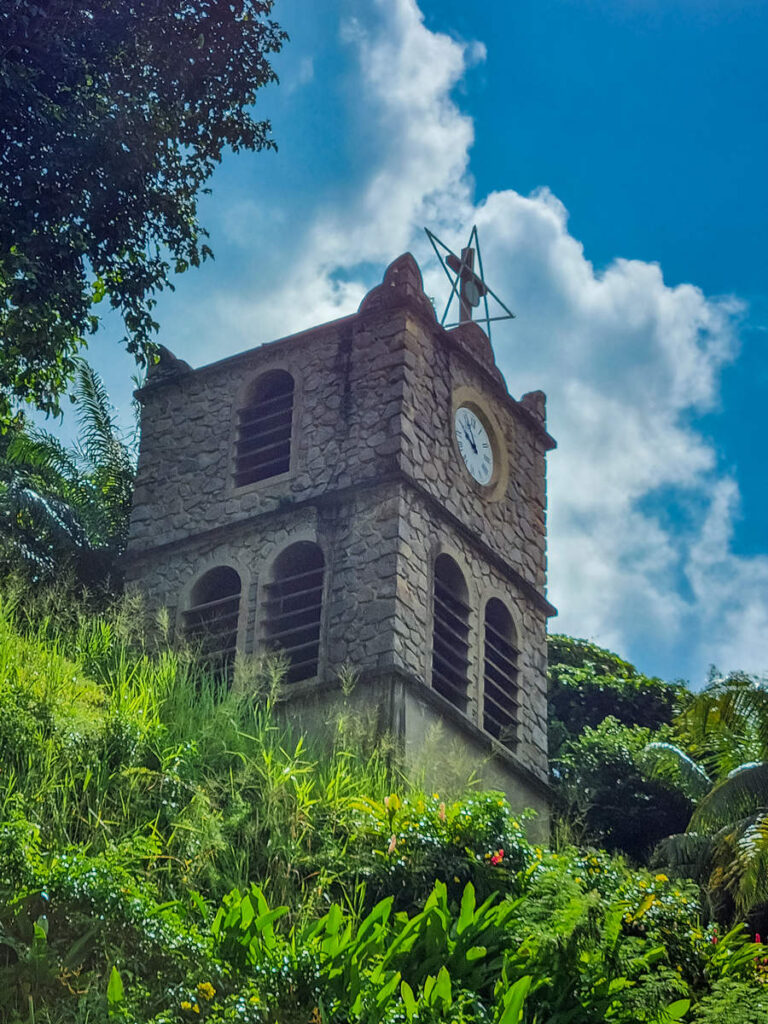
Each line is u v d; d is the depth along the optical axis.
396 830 16.27
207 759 17.33
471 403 25.61
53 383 18.28
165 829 15.41
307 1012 12.53
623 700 33.00
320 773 17.70
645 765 26.73
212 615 23.95
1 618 18.84
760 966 16.69
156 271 18.75
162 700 18.28
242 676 20.11
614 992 14.26
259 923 13.14
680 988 14.59
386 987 12.73
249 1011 12.09
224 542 24.27
